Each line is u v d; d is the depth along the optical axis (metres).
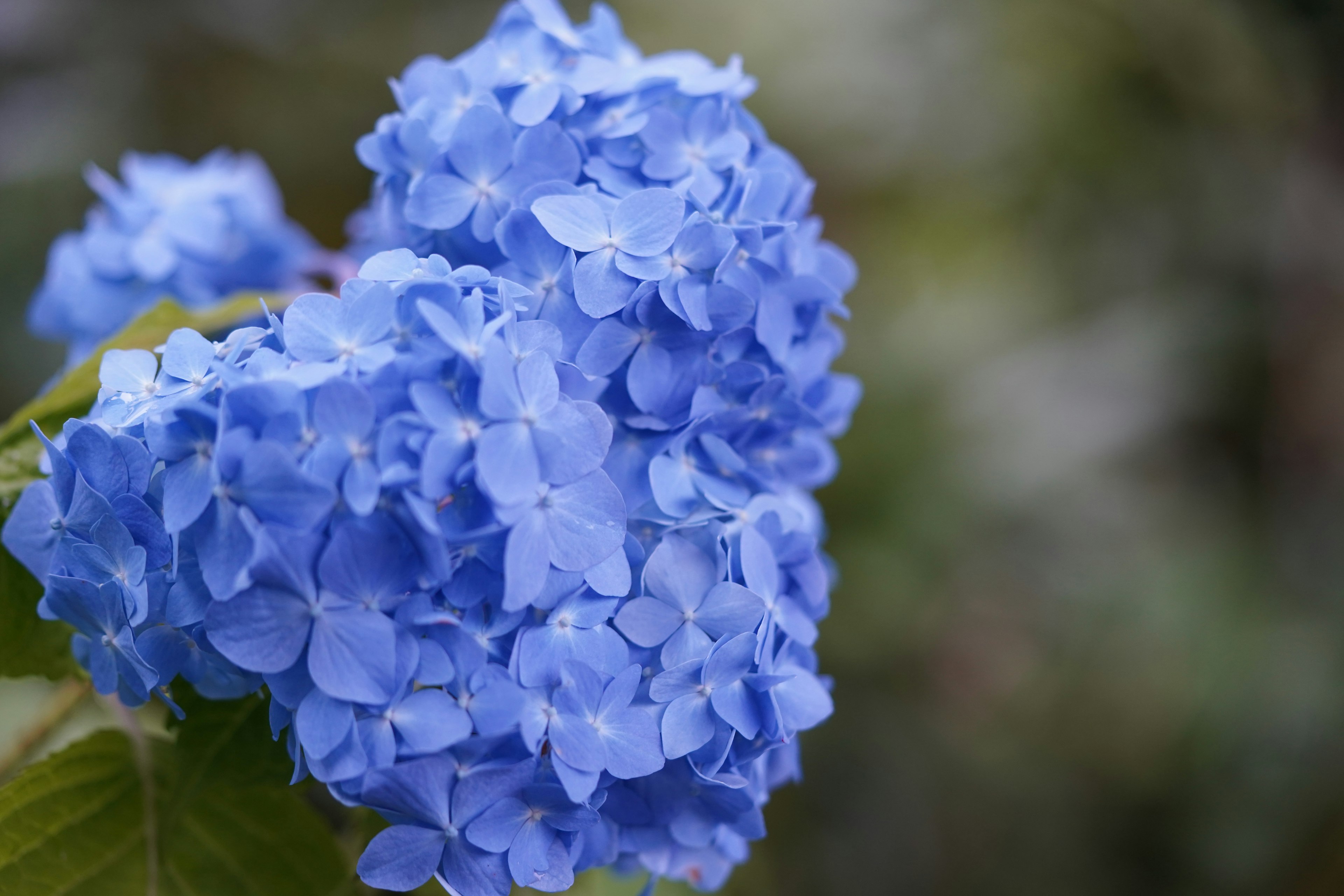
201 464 0.67
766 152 0.76
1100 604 1.72
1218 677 1.67
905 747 1.66
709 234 0.71
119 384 0.71
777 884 1.56
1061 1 1.82
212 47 1.70
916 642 1.68
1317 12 2.00
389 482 0.66
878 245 1.79
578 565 0.68
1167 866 1.69
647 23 1.71
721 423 0.73
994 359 1.73
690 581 0.71
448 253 0.74
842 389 0.79
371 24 1.74
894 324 1.71
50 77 1.65
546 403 0.68
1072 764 1.73
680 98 0.76
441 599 0.68
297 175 1.70
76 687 0.81
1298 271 1.92
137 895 0.76
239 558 0.66
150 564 0.69
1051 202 1.85
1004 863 1.67
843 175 1.80
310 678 0.67
